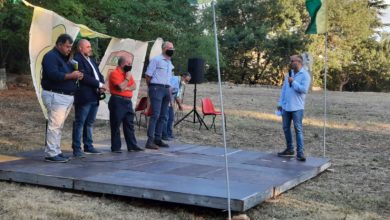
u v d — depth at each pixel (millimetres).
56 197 6055
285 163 8125
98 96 7773
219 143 11562
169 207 5910
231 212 5609
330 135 13734
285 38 42688
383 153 10883
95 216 5406
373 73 50125
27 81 22719
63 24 8414
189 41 25297
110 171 6797
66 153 8133
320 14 8484
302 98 8320
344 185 7508
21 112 14648
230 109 19453
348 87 52062
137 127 13141
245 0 44375
